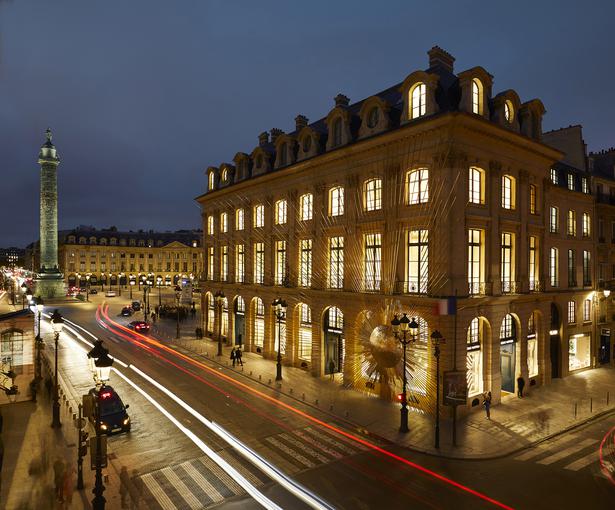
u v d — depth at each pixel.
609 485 15.52
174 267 138.38
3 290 122.25
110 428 19.17
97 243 130.12
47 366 31.19
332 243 29.98
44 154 87.62
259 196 37.72
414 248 24.44
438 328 22.44
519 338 26.86
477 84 24.11
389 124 25.91
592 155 42.72
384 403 24.33
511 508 13.92
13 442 18.23
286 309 33.28
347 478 15.84
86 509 13.32
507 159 25.86
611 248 38.03
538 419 22.16
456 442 19.02
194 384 27.62
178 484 15.16
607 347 36.59
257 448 18.30
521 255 26.56
